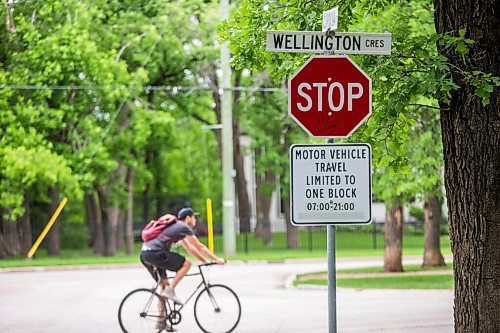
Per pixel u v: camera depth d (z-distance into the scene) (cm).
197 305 3419
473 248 1881
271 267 7625
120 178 9862
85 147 8519
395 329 3550
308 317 4019
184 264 3316
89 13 7650
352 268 7212
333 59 1748
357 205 1711
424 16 4344
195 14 9025
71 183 8256
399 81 2098
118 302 4875
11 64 7256
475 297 1877
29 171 7844
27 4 7156
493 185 1873
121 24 8269
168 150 12150
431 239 7031
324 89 1750
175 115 10994
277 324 3784
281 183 10575
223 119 8600
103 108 8506
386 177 5653
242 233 12638
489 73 1884
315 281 5834
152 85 9681
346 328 3616
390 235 6625
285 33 1761
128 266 8156
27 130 7731
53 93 7819
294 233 10462
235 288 5647
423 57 2022
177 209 13400
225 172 8600
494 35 1920
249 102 10119
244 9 2469
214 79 10062
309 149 1717
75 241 11550
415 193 5656
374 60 2120
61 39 7319
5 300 5100
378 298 4894
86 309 4550
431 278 5956
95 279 6550
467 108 1898
